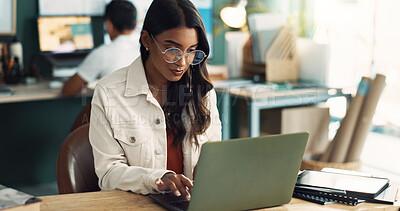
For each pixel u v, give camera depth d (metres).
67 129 4.27
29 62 4.14
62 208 1.37
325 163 3.26
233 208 1.34
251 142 1.28
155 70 1.75
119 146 1.70
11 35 4.05
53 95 3.51
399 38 4.12
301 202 1.45
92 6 4.24
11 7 3.99
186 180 1.46
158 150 1.75
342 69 4.05
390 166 4.22
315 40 4.05
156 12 1.62
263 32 4.07
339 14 4.21
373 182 1.55
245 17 4.48
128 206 1.39
